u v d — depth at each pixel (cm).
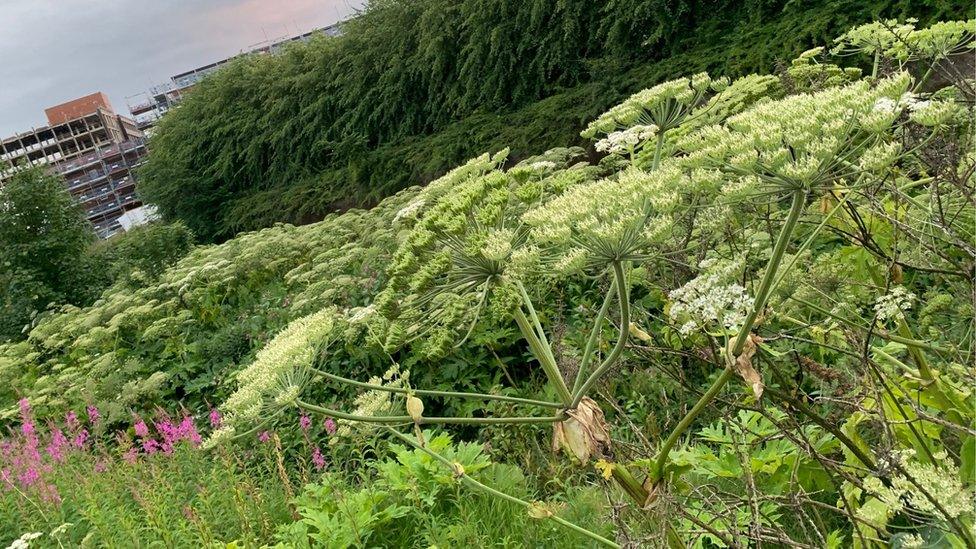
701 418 406
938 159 251
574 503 401
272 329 850
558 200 252
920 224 300
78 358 1030
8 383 1038
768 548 284
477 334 584
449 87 2261
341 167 2527
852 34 393
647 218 241
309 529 461
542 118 1806
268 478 559
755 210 311
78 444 675
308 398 649
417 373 625
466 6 2106
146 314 1038
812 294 323
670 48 1738
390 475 450
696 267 299
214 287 1077
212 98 2973
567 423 242
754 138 212
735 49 1466
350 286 838
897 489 205
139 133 11012
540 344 252
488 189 276
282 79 2689
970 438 205
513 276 262
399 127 2402
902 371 278
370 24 2514
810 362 251
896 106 221
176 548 454
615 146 330
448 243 272
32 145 9781
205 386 828
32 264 1669
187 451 601
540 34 1977
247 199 2817
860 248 316
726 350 214
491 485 435
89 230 1838
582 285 590
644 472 252
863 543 229
